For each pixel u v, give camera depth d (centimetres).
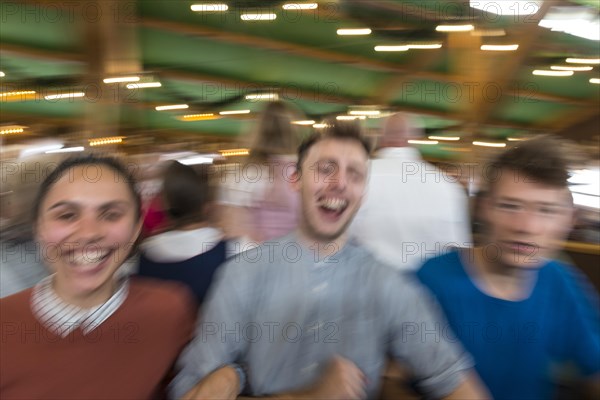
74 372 80
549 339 96
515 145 94
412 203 139
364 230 142
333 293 85
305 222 87
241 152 151
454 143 1106
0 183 109
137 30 725
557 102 1184
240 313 85
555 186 89
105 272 81
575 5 620
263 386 85
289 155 141
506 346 93
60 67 794
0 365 76
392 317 85
